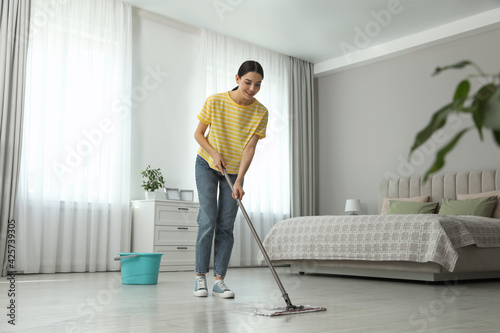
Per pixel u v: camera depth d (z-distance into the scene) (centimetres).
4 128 441
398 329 176
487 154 567
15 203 442
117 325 179
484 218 441
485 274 426
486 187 550
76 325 178
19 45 457
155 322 186
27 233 452
